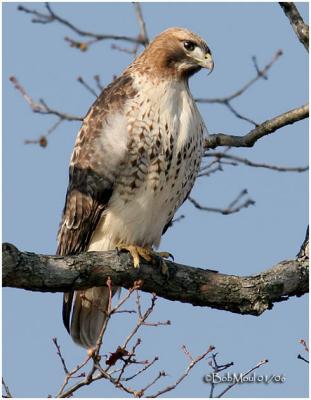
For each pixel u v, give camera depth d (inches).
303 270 430.3
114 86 466.9
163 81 458.6
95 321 476.7
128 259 410.3
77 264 394.0
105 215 464.8
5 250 374.6
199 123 466.9
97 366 354.0
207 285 421.4
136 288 364.2
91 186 461.1
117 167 451.8
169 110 451.5
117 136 449.4
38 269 382.0
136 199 458.0
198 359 361.1
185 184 471.5
